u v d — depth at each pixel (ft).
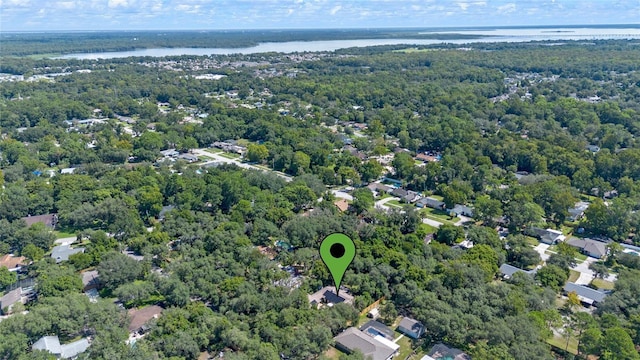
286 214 479.41
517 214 477.36
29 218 483.92
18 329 285.02
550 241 457.68
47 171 640.17
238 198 522.88
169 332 302.04
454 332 297.53
